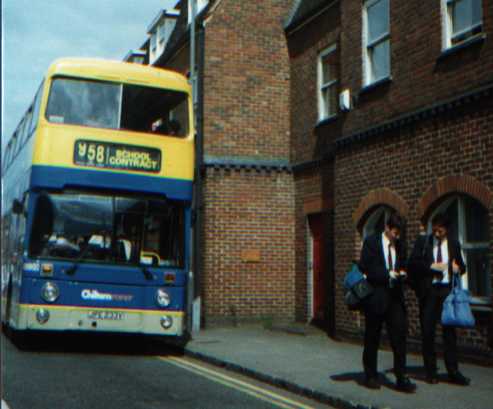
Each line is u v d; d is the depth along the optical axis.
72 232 11.22
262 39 18.03
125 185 11.52
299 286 17.36
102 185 11.41
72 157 11.32
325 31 16.44
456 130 10.88
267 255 17.44
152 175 11.71
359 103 13.84
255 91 17.83
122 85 11.88
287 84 18.11
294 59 17.92
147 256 11.53
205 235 17.20
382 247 8.19
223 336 14.68
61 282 11.02
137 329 11.30
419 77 11.99
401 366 8.02
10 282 13.36
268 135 17.81
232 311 17.08
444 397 7.64
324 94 16.53
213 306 16.97
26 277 10.92
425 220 11.66
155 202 11.73
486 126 10.23
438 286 8.59
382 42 13.40
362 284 8.13
